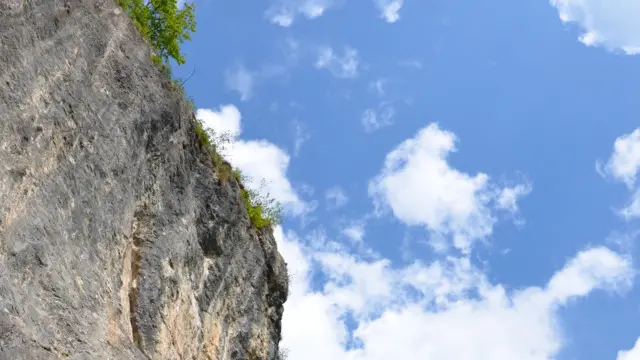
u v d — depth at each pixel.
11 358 9.62
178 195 18.55
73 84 13.82
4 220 10.67
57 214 12.30
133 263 15.99
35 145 11.99
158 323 15.98
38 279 11.12
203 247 20.08
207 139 21.08
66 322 11.45
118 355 12.62
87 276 12.87
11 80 11.68
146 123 16.78
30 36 12.60
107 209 14.35
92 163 13.98
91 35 15.18
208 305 19.58
